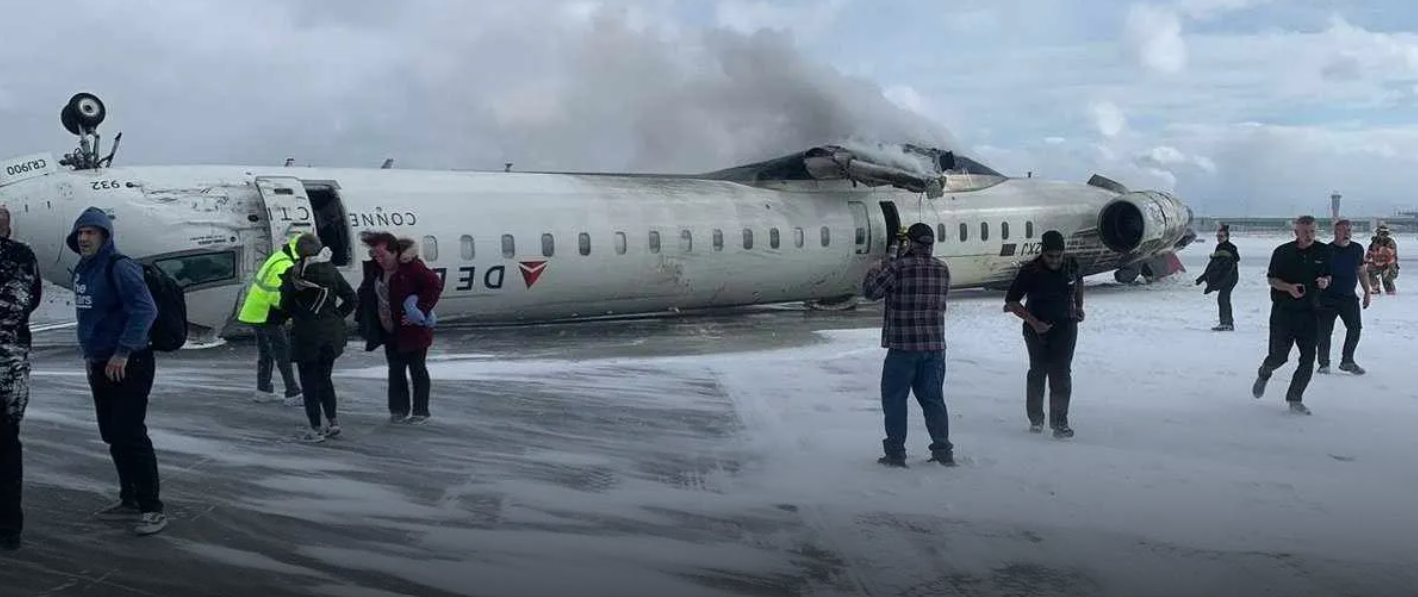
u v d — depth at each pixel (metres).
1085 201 22.77
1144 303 20.25
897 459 6.99
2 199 13.82
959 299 21.95
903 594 4.76
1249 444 7.57
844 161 18.59
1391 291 22.41
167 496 6.32
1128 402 9.20
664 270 17.00
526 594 4.77
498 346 14.30
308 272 7.74
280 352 9.38
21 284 5.03
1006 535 5.57
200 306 13.75
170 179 13.95
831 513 5.98
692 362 12.34
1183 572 5.00
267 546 5.41
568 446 7.75
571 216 16.12
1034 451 7.39
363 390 10.29
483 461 7.29
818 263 18.75
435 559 5.24
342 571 5.05
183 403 9.56
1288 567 5.06
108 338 5.45
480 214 15.33
